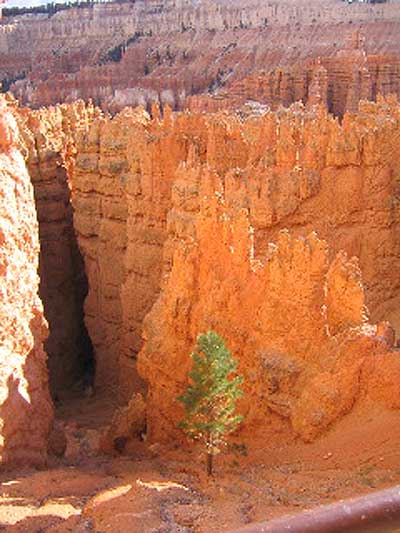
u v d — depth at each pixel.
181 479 18.67
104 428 31.55
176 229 31.47
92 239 42.28
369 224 29.64
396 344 21.42
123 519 14.73
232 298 22.73
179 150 34.53
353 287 21.16
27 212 24.33
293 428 20.05
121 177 38.91
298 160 30.08
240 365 22.47
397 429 17.94
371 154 29.28
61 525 15.34
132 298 36.94
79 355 48.28
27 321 23.73
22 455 21.47
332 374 19.62
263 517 14.65
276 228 28.80
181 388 24.23
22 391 22.17
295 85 91.75
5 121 23.55
